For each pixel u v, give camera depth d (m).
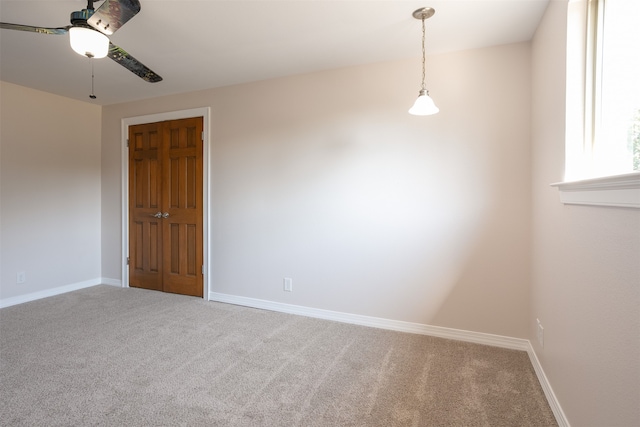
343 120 2.84
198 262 3.52
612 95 1.36
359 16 2.06
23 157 3.36
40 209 3.50
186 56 2.64
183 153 3.56
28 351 2.25
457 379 1.94
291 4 1.93
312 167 2.96
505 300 2.39
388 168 2.70
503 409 1.66
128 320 2.86
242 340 2.46
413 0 1.89
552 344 1.72
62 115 3.68
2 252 3.21
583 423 1.30
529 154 2.32
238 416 1.59
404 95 2.65
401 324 2.68
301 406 1.67
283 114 3.08
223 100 3.34
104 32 1.76
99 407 1.64
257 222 3.21
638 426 0.91
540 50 2.07
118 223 3.99
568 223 1.50
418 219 2.61
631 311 0.95
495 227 2.41
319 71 2.93
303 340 2.47
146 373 1.98
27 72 2.98
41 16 2.07
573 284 1.43
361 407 1.67
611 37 1.38
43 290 3.53
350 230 2.84
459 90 2.48
